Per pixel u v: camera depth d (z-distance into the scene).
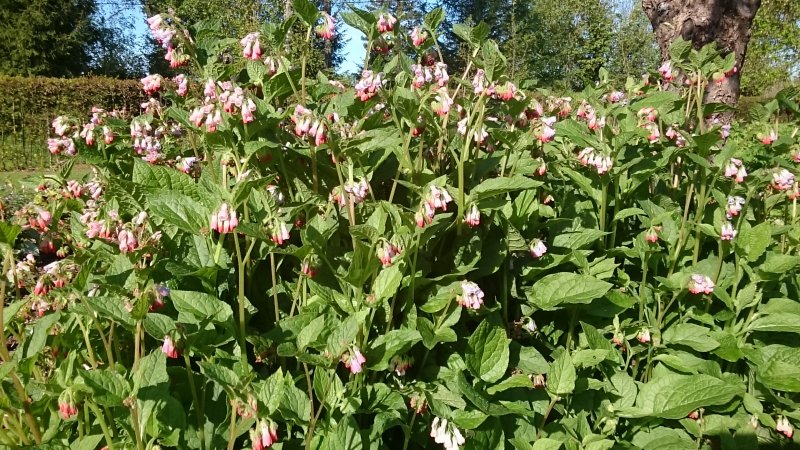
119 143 3.57
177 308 2.24
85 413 2.29
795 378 2.82
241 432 2.01
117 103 17.75
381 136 2.96
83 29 32.25
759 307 3.17
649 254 3.07
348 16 2.92
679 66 3.53
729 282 3.25
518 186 2.49
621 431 2.95
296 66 3.76
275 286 2.53
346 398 2.32
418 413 2.54
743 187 3.39
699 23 5.58
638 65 32.75
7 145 14.71
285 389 2.22
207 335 2.28
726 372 3.20
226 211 2.18
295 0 2.70
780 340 3.31
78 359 2.42
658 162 3.20
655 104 3.37
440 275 2.85
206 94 2.58
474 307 2.41
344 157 2.73
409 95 2.92
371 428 2.43
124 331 2.68
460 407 2.47
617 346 3.13
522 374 2.65
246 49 2.77
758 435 3.12
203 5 19.80
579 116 4.12
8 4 30.02
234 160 2.75
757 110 3.68
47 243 3.01
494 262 2.84
